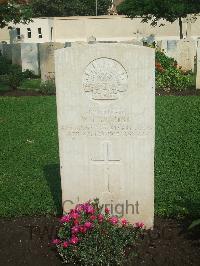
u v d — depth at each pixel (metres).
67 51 1.28
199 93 3.68
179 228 1.39
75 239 1.18
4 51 7.56
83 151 1.36
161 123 2.64
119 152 1.35
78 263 1.22
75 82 1.30
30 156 2.12
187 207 1.50
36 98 3.60
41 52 4.24
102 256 1.18
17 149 2.23
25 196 1.64
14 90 4.17
